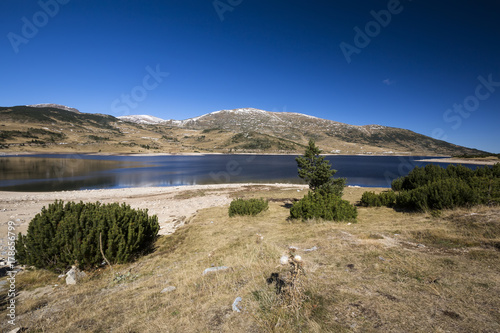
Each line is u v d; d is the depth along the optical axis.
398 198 14.82
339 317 3.03
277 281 4.31
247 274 5.09
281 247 7.14
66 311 4.45
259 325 3.04
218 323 3.26
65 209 8.83
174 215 19.62
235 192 32.53
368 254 5.49
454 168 20.95
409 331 2.66
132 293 5.15
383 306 3.21
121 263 7.95
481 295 3.32
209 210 19.38
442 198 11.47
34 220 7.96
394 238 6.87
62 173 61.56
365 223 10.32
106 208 9.57
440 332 2.60
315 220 11.21
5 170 64.31
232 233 10.76
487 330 2.57
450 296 3.36
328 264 5.10
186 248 9.37
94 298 5.15
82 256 7.18
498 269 4.16
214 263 6.60
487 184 12.30
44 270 7.40
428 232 6.94
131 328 3.45
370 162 137.12
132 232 8.41
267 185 41.00
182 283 5.32
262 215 14.98
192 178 56.06
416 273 4.23
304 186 39.38
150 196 30.56
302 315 3.13
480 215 8.01
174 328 3.29
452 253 5.22
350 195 25.06
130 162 107.81
